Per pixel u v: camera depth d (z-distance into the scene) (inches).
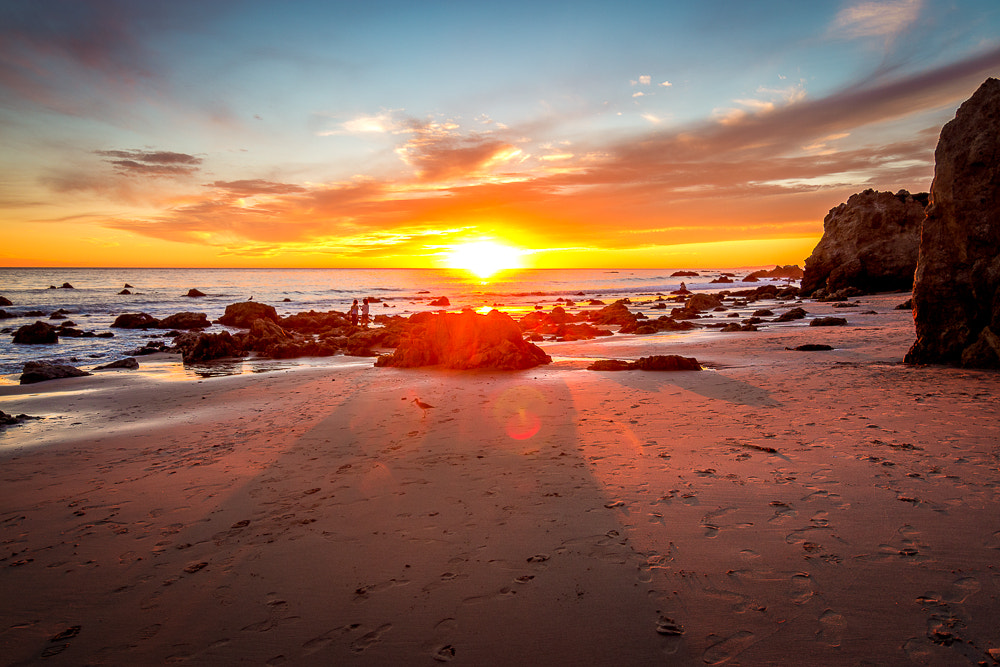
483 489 207.8
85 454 288.4
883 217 1497.3
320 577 148.2
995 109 409.1
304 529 179.0
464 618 127.1
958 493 178.5
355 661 114.2
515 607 130.3
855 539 152.3
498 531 170.9
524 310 1646.2
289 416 361.1
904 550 144.6
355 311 1304.1
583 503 189.0
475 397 398.6
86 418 386.6
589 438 272.4
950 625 113.7
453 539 167.0
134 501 211.9
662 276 5315.0
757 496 186.1
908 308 1036.5
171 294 2364.7
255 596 140.3
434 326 629.6
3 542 178.7
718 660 108.3
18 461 277.9
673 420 300.0
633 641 115.6
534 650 115.0
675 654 111.0
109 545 173.6
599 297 2310.5
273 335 941.8
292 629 126.0
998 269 400.5
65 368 601.0
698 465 221.6
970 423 260.4
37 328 962.7
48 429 353.7
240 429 331.0
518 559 152.8
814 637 113.0
